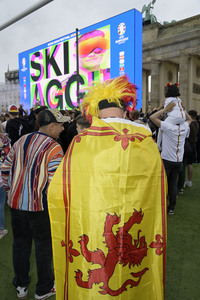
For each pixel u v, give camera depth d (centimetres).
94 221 125
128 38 1983
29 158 183
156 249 133
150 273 133
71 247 131
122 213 125
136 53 1977
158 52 2938
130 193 125
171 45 2842
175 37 2780
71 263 132
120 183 125
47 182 181
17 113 455
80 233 128
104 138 130
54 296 212
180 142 354
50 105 2627
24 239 207
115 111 140
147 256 132
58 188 135
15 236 205
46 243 196
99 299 125
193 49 2680
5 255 281
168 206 403
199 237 314
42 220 188
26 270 212
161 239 133
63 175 135
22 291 213
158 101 2994
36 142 186
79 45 2314
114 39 2069
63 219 136
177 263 259
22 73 2925
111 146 128
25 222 196
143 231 129
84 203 127
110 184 125
